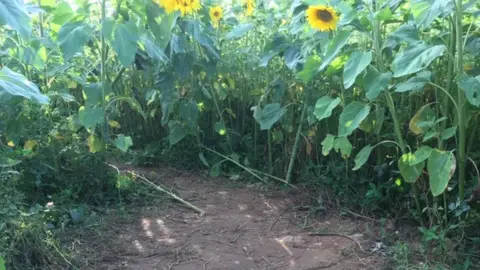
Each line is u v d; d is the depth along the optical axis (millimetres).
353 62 2979
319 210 3783
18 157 3506
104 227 3436
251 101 4723
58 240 3051
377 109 3352
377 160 3715
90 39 3836
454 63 2996
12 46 3965
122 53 3328
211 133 4836
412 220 3506
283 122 4234
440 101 3408
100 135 3762
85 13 3648
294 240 3373
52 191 3693
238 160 4570
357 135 3846
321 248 3271
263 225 3596
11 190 3088
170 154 4789
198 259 3109
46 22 4648
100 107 3738
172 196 3998
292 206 3895
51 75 4016
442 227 3201
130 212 3732
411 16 3271
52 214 3332
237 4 5137
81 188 3750
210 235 3432
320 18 3332
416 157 2969
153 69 4734
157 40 3756
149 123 5035
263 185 4316
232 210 3850
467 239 3139
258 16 4805
